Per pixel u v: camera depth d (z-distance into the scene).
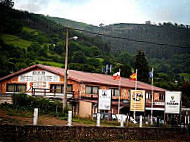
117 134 22.56
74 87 39.50
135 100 32.75
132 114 45.44
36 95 38.19
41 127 17.11
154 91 54.03
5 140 15.38
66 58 31.53
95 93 41.28
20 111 26.09
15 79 43.62
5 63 61.03
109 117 32.47
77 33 132.62
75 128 19.12
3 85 44.16
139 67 77.69
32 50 85.25
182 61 174.88
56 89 37.53
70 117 19.83
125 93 46.91
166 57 193.62
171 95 32.59
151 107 42.50
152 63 172.12
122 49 192.12
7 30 92.75
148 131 25.89
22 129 16.20
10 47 76.94
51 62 81.38
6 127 15.52
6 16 94.44
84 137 19.70
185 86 73.38
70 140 18.53
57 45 93.50
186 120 39.47
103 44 135.12
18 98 28.84
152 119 38.62
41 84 41.78
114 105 42.47
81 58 90.62
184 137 29.88
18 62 68.12
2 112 24.06
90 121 28.45
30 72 42.75
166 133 28.14
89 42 128.88
